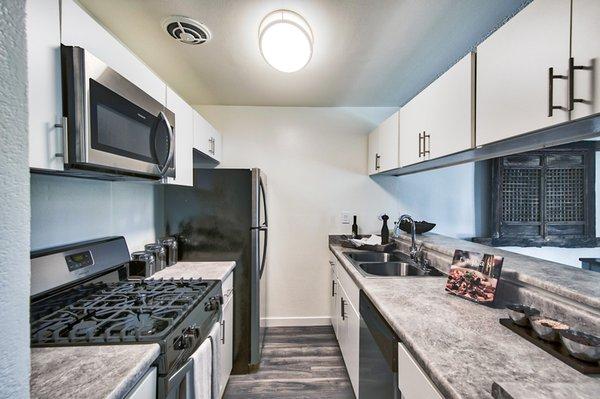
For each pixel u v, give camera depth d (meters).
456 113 1.38
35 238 1.21
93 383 0.72
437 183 2.96
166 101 1.59
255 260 2.19
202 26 1.53
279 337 2.71
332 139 2.99
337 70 2.09
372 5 1.37
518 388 0.62
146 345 0.92
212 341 1.33
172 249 2.05
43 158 0.82
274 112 2.96
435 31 1.59
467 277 1.30
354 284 1.76
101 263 1.45
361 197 2.99
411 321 1.04
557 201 2.61
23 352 0.43
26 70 0.44
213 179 2.20
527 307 1.02
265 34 1.45
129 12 1.42
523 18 0.97
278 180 2.97
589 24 0.75
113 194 1.72
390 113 2.97
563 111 0.83
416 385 0.87
